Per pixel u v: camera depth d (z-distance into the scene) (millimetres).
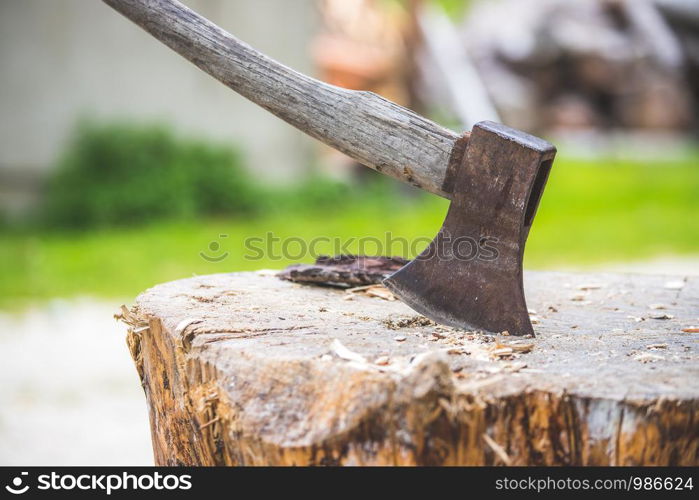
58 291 11391
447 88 22125
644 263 13297
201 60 3781
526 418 2723
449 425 2715
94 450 6477
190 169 17469
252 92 3748
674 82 26062
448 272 3541
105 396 7656
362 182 20359
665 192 20516
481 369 2910
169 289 4098
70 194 16609
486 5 30250
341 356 2947
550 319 3859
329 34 21328
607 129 25953
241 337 3215
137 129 17266
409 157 3609
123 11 3824
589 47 25609
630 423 2654
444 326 3576
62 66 16609
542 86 25891
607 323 3770
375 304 3945
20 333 9562
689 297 4367
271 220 17047
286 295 4055
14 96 16359
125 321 3646
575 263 13344
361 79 20422
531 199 3562
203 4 16938
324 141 3736
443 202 19641
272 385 2887
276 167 18906
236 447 2959
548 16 26359
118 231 16109
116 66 17000
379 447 2740
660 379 2807
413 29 20656
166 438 3559
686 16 26391
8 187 16656
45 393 7703
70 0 16453
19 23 16172
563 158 23516
